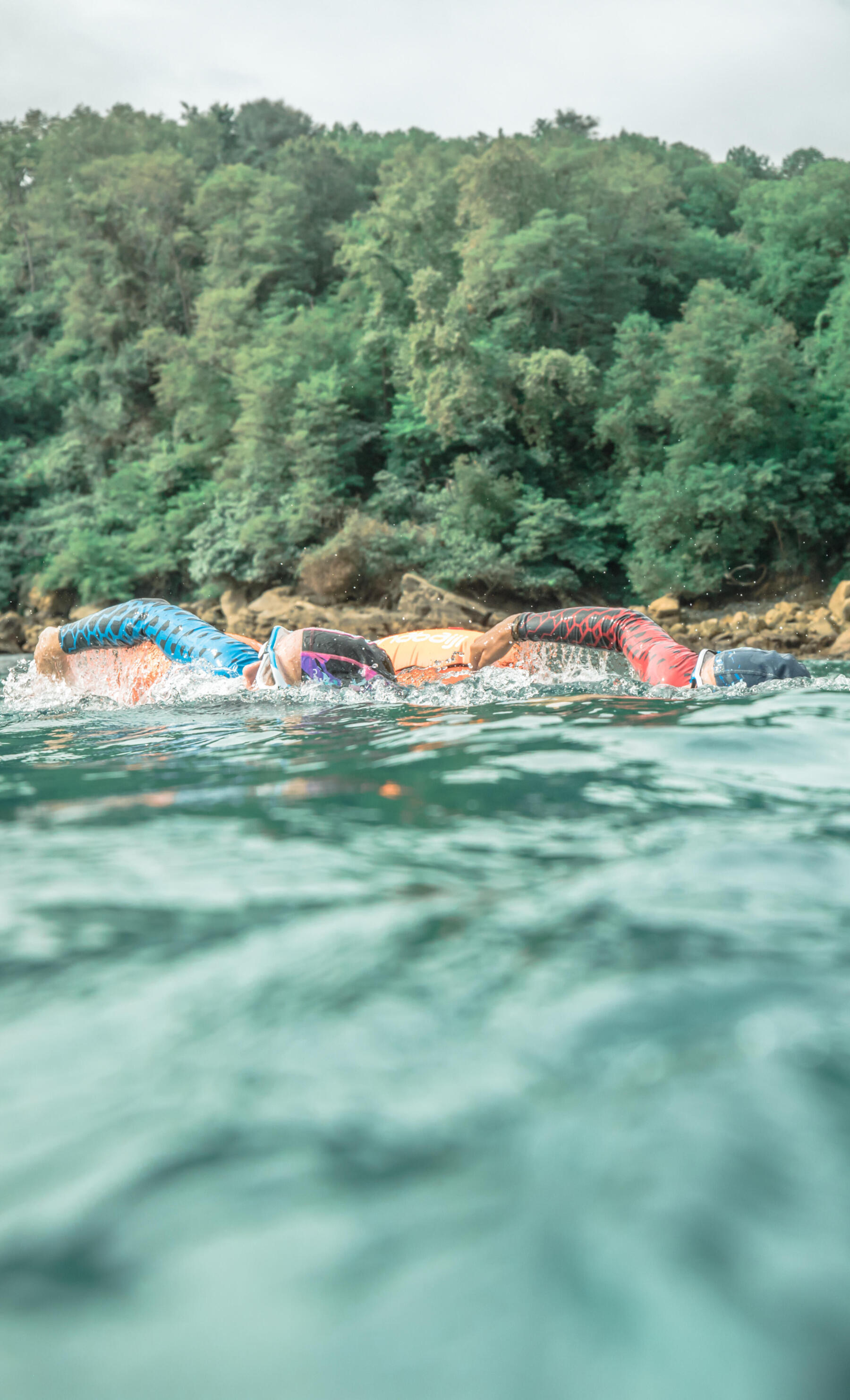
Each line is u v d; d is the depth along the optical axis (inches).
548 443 1283.2
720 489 1087.6
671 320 1493.6
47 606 1456.7
